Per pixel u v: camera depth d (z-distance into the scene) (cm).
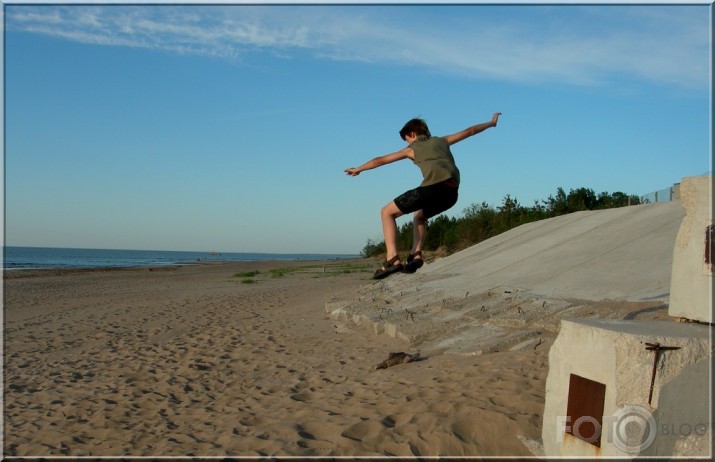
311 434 614
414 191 527
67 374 1012
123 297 2441
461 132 545
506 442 547
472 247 2044
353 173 537
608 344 448
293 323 1428
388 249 542
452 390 677
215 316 1658
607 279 1091
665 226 1281
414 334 1001
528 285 1211
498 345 845
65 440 677
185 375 978
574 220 1772
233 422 691
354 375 844
